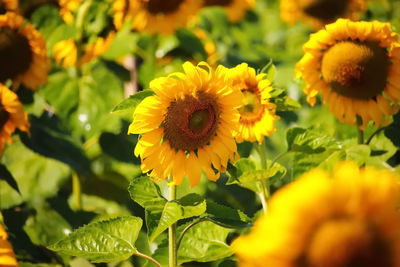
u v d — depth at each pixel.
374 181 1.70
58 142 2.87
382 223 1.69
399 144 2.58
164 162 2.24
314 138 2.47
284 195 1.71
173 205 2.20
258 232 1.71
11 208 2.80
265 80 2.38
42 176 2.88
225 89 2.24
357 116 2.58
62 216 2.81
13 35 2.89
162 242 2.41
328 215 1.69
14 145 2.90
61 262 2.70
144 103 2.22
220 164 2.26
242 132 2.40
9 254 2.38
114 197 2.96
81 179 2.92
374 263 1.68
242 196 2.92
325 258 1.68
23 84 2.92
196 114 2.23
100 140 2.95
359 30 2.53
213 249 2.38
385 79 2.55
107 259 2.25
